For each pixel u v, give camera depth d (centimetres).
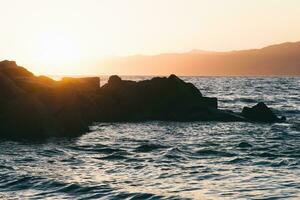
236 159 2300
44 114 3334
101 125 4250
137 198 1483
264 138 3281
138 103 4950
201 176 1844
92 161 2294
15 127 3212
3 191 1633
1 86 3441
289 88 13238
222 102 7394
